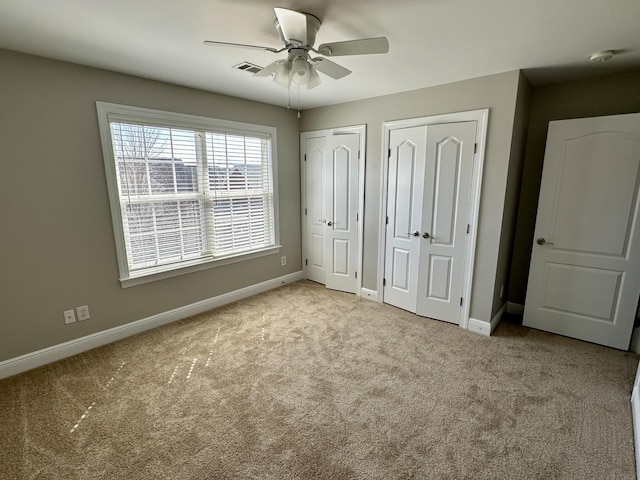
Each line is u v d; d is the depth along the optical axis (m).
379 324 3.15
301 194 4.40
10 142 2.17
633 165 2.45
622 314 2.62
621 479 1.52
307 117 4.11
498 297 3.09
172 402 2.03
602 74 2.66
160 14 1.68
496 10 1.63
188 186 3.19
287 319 3.26
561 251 2.84
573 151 2.67
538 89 2.98
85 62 2.36
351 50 1.69
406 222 3.37
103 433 1.78
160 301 3.09
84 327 2.64
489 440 1.74
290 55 1.75
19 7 1.58
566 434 1.78
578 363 2.47
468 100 2.79
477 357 2.56
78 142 2.45
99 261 2.66
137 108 2.72
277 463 1.60
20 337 2.34
